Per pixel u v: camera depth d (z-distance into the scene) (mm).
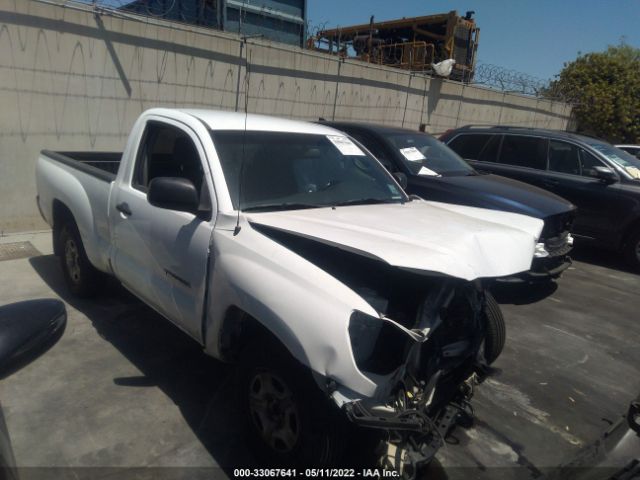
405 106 11297
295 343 2221
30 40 6082
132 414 3109
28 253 5941
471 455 2980
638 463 2004
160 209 3291
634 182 7109
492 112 13672
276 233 2695
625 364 4328
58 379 3441
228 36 7805
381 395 2141
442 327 2619
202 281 2902
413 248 2416
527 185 6434
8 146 6211
